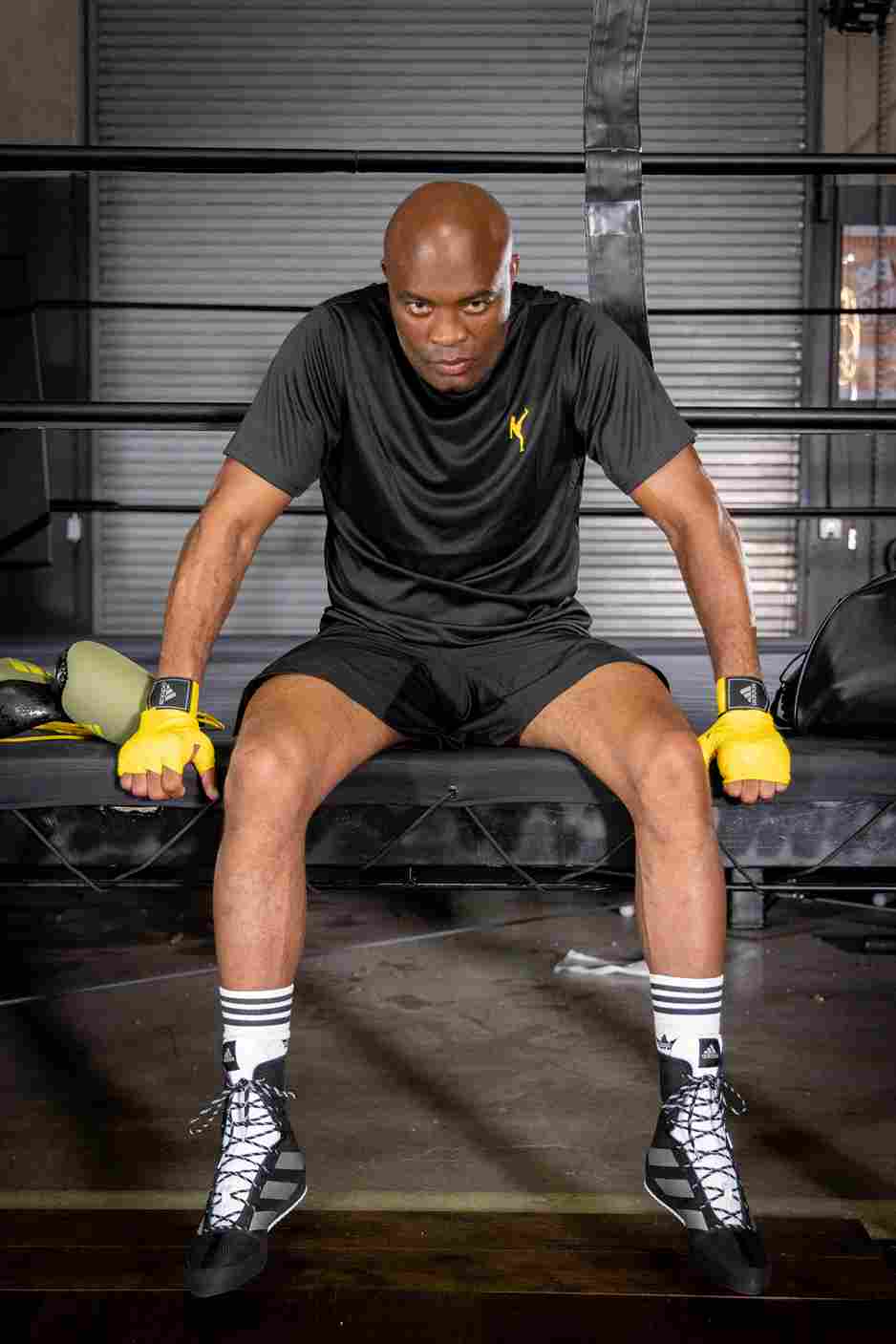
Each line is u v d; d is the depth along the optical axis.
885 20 7.36
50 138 7.57
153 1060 1.97
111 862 1.82
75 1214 1.46
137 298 7.71
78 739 1.71
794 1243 1.39
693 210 7.64
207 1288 1.25
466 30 7.62
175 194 7.64
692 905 1.34
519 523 1.66
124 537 7.78
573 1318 1.25
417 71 7.64
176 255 7.68
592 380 1.62
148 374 7.72
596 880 1.80
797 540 7.70
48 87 7.54
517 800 1.62
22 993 2.29
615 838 1.74
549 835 1.75
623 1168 1.58
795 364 7.70
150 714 1.49
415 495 1.62
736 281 7.68
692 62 7.59
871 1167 1.58
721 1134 1.34
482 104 7.66
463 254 1.41
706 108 7.61
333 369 1.62
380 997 2.25
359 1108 1.77
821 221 7.55
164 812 1.80
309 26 7.61
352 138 7.69
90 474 7.70
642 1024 2.10
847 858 1.73
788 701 1.94
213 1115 1.76
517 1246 1.39
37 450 7.41
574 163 2.01
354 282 7.70
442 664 1.63
